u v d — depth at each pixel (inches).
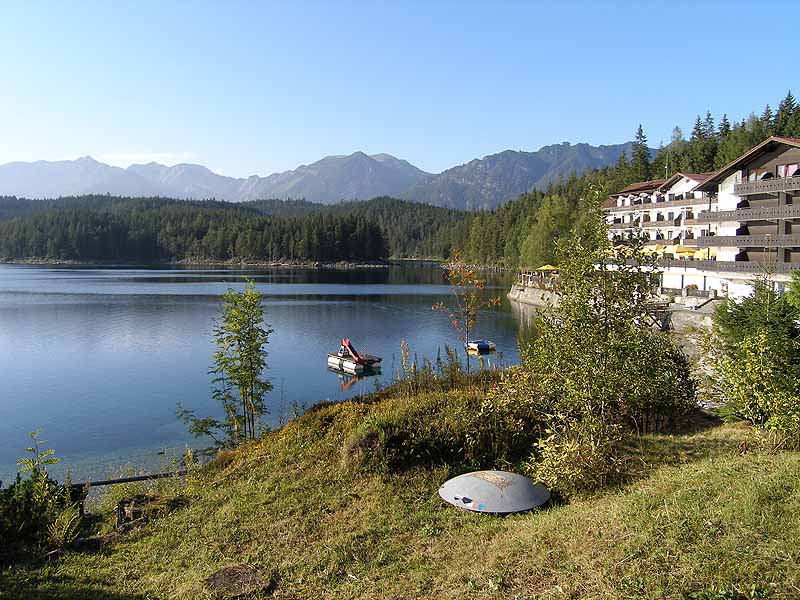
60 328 2415.1
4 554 467.2
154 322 2598.4
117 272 6633.9
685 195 2827.3
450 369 884.6
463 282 1079.0
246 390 954.7
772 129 4109.3
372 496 522.6
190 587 394.9
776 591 280.8
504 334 2426.2
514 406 588.1
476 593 343.6
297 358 1956.2
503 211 7495.1
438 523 464.4
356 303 3580.2
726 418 681.0
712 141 4579.2
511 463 580.1
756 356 548.4
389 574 392.2
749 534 331.0
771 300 711.1
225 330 947.3
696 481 437.4
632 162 5265.8
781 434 523.8
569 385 488.1
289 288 4719.5
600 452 502.6
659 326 519.2
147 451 1043.3
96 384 1536.7
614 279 482.6
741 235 1942.7
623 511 398.6
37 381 1565.0
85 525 543.5
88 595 395.9
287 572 409.7
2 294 3762.3
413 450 585.0
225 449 842.8
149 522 526.0
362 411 709.9
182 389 1488.7
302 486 560.7
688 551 327.6
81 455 1022.4
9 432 1151.6
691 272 2267.5
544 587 332.5
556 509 463.8
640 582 308.3
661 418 695.7
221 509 536.4
